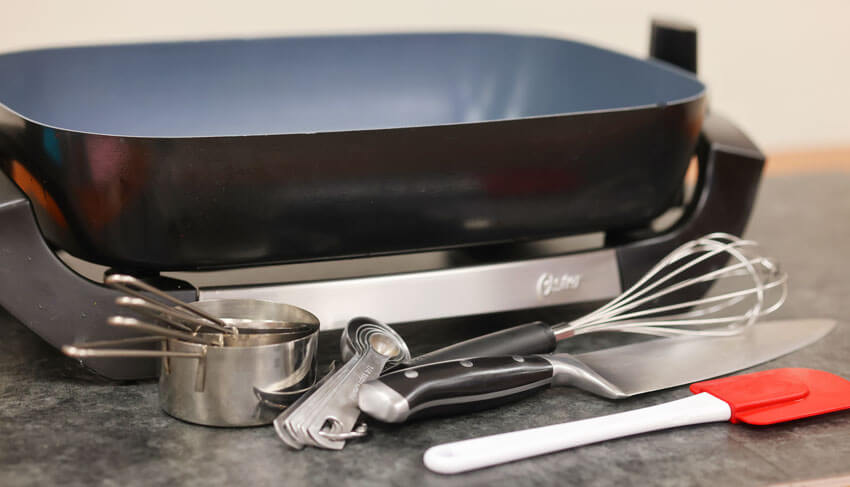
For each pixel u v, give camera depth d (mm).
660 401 662
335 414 591
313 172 628
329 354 726
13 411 626
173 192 609
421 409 585
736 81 1603
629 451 593
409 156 646
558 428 588
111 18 1240
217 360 585
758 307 762
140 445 584
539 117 669
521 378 625
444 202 673
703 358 715
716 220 804
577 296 759
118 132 896
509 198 690
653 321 788
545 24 1448
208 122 932
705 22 1548
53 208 639
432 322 797
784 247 1034
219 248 641
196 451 578
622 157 711
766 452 597
